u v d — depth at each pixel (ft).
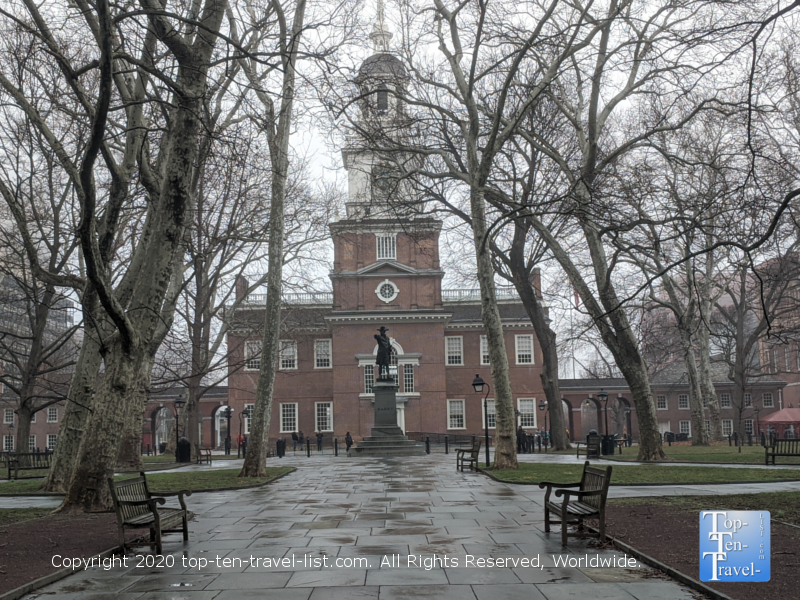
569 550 31.01
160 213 49.03
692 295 124.16
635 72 88.12
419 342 200.13
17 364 97.35
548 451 132.67
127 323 46.55
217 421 278.87
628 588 24.31
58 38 57.06
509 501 49.65
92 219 40.81
